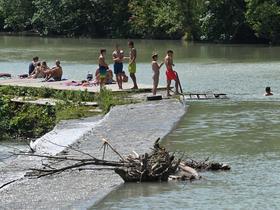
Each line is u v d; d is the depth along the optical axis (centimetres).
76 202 2073
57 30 13850
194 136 3002
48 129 3628
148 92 4312
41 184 2264
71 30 13738
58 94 4169
